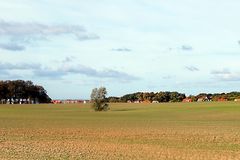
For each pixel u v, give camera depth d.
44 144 44.19
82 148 40.34
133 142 46.97
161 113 135.00
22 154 35.06
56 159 32.03
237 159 33.03
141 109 166.88
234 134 56.12
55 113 140.75
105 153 36.34
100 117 112.00
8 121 91.50
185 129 66.12
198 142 46.56
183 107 169.12
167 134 57.09
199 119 100.38
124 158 33.31
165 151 38.19
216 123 83.12
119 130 64.88
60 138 51.91
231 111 131.88
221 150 39.09
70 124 80.88
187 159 33.06
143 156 34.59
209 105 173.88
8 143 45.06
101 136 54.66
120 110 161.62
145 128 68.94
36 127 71.94
